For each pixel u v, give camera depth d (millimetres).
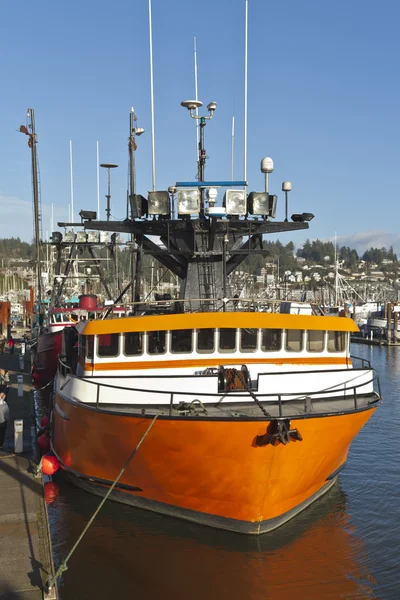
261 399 12836
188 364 13391
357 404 13258
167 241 16250
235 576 11594
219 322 13234
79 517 13844
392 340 86500
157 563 12000
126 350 13570
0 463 16281
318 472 13297
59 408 15695
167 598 10859
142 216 16156
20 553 11016
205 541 12852
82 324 14852
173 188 17719
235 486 12180
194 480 12477
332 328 14203
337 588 11312
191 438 11719
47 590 9680
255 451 11570
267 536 12906
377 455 21656
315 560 12305
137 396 12805
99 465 14016
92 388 13250
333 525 14078
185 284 16078
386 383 43906
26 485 14477
